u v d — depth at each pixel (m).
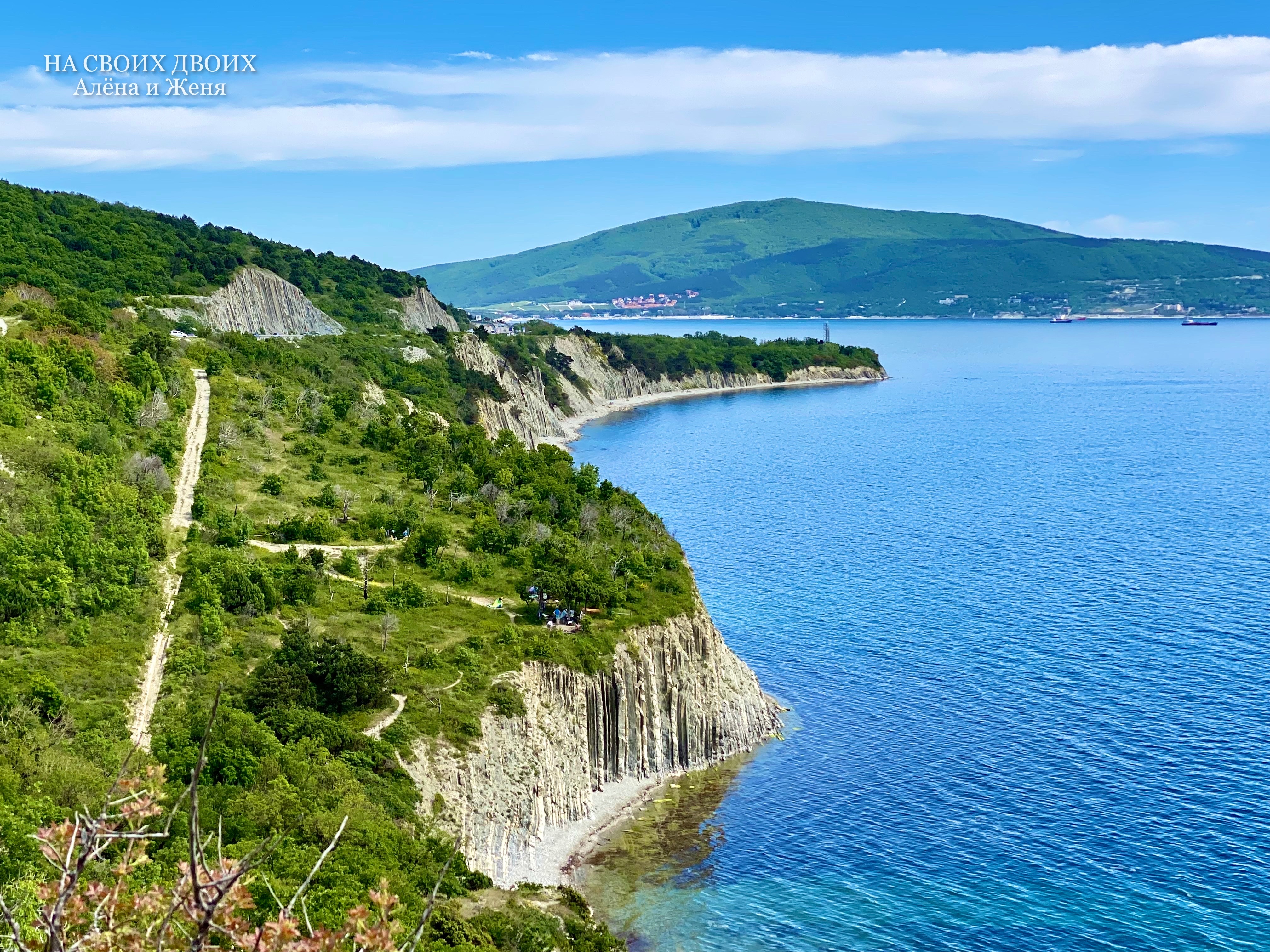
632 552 143.62
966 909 93.12
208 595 112.69
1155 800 106.25
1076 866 97.31
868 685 135.12
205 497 139.50
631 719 119.75
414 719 102.12
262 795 79.94
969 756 116.81
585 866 102.88
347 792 85.94
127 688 95.38
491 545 143.75
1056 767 113.31
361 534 143.12
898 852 101.62
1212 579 174.00
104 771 78.25
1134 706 125.75
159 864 64.50
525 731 108.38
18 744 78.12
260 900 65.12
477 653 114.56
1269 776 109.31
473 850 97.38
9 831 62.81
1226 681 131.50
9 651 96.31
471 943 73.69
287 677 99.12
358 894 68.25
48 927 24.86
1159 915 90.31
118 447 143.00
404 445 180.12
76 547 111.12
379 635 115.44
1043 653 142.50
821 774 116.38
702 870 101.50
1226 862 96.44
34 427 137.62
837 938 91.12
